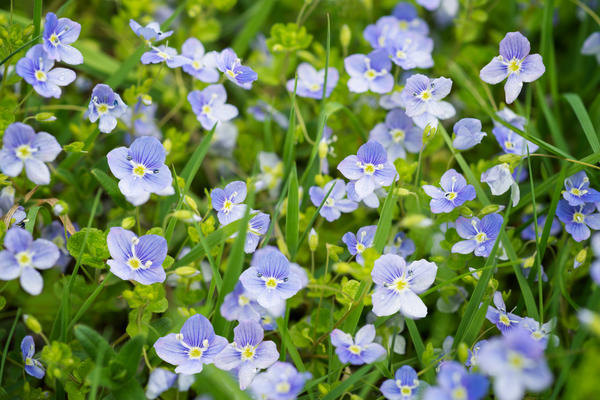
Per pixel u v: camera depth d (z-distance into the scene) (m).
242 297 0.23
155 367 0.23
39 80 0.24
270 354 0.23
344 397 0.24
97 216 0.27
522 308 0.25
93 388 0.21
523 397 0.23
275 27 0.28
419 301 0.23
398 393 0.22
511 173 0.25
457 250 0.24
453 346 0.24
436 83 0.25
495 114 0.27
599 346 0.23
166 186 0.23
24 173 0.26
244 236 0.22
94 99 0.24
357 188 0.24
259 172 0.28
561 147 0.27
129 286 0.25
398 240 0.25
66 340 0.23
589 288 0.25
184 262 0.24
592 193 0.25
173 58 0.25
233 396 0.22
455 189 0.24
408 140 0.27
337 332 0.23
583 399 0.21
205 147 0.25
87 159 0.28
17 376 0.24
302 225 0.26
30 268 0.22
